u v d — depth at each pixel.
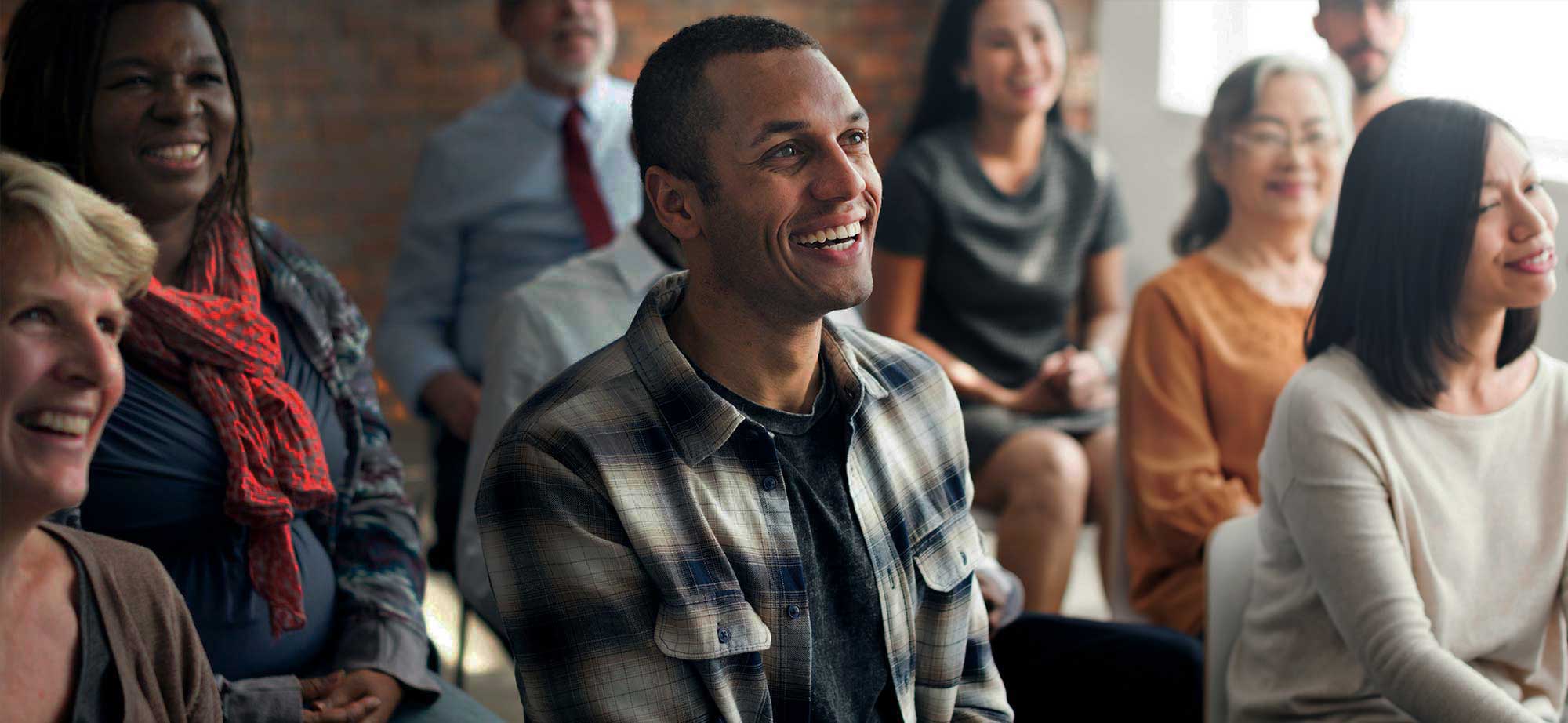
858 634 1.29
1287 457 1.67
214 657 1.62
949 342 3.12
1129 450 2.44
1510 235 1.59
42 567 1.16
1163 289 2.45
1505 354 1.66
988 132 3.13
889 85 5.35
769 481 1.24
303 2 5.10
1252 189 2.42
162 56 1.63
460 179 3.22
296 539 1.70
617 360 1.28
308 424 1.70
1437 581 1.62
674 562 1.20
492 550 1.23
